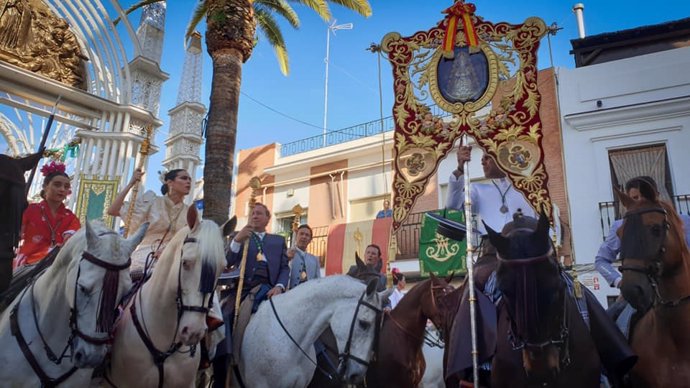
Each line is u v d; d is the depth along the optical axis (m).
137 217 5.54
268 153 21.12
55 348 3.98
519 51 5.41
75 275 3.79
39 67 13.27
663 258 3.86
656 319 3.96
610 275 4.98
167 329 4.31
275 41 14.51
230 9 9.66
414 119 5.67
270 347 4.83
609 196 12.94
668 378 3.83
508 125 5.32
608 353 4.08
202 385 6.13
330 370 5.48
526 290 3.51
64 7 14.20
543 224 3.64
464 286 5.01
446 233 5.84
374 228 16.62
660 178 12.55
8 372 3.86
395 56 5.89
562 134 13.82
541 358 3.46
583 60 14.84
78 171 13.58
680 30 13.77
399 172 5.64
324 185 19.14
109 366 4.50
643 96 13.23
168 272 4.25
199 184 19.42
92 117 14.12
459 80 5.55
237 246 5.61
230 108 9.31
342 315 5.06
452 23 5.67
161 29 16.33
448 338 5.37
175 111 17.19
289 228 19.58
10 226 3.83
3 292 3.98
